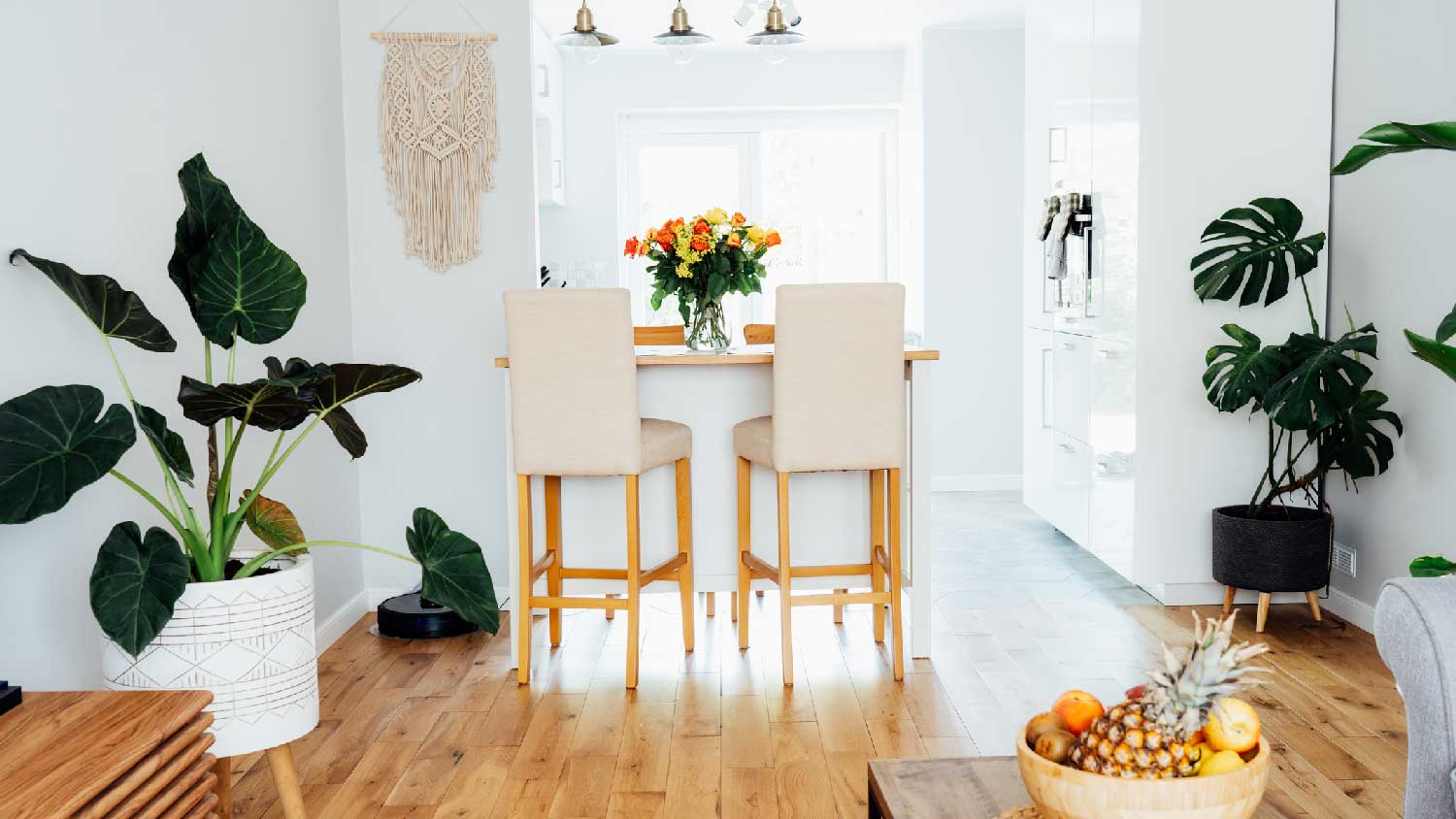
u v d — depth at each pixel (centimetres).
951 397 691
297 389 229
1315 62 413
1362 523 399
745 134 761
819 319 340
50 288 244
